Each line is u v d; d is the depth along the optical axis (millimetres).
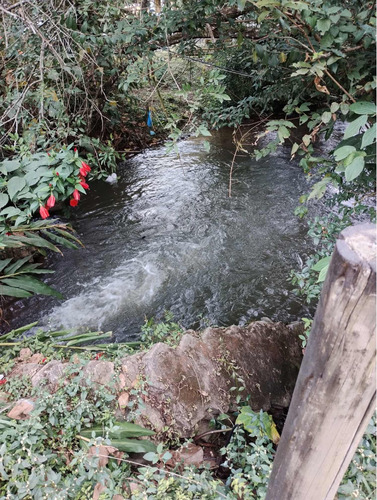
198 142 6832
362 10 1444
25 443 1503
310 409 763
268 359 2297
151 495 1433
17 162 2525
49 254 4070
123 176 5719
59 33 2779
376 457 1367
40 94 2920
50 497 1352
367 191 1981
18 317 3322
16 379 1944
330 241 2117
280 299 3441
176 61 3205
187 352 2096
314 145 5195
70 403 1760
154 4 2756
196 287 3631
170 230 4457
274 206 4754
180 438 1884
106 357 2400
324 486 891
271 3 1323
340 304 621
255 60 1993
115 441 1649
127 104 6238
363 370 669
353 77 1551
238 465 1706
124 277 3771
